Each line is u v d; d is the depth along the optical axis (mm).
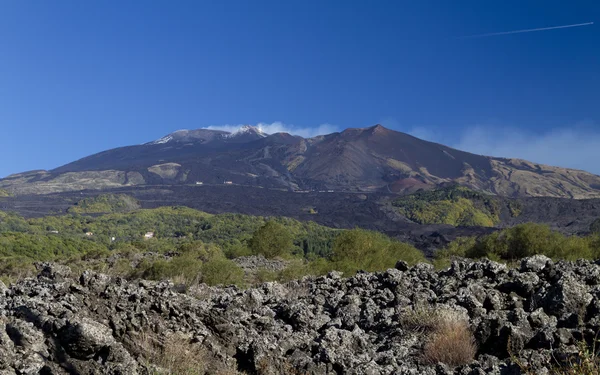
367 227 197500
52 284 8078
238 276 21641
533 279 10414
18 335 5891
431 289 11195
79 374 5824
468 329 7984
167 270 22031
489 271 11422
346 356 7176
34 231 106562
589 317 7980
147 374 6066
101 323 6824
